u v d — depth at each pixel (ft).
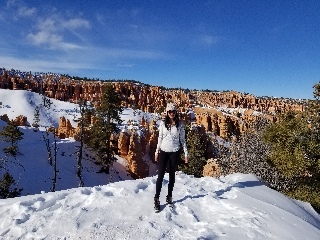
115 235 15.43
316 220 23.20
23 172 149.38
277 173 49.32
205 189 23.94
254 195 23.32
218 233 16.06
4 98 526.57
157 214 18.22
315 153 47.06
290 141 48.06
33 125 325.42
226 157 53.11
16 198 20.93
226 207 19.90
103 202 19.79
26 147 177.06
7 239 15.51
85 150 195.83
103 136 164.45
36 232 15.92
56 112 507.30
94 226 16.29
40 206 19.22
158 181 19.11
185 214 18.61
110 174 178.70
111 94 162.20
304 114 50.34
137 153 209.05
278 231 16.81
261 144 51.78
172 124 19.84
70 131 250.98
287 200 24.59
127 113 449.48
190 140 144.46
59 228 16.16
